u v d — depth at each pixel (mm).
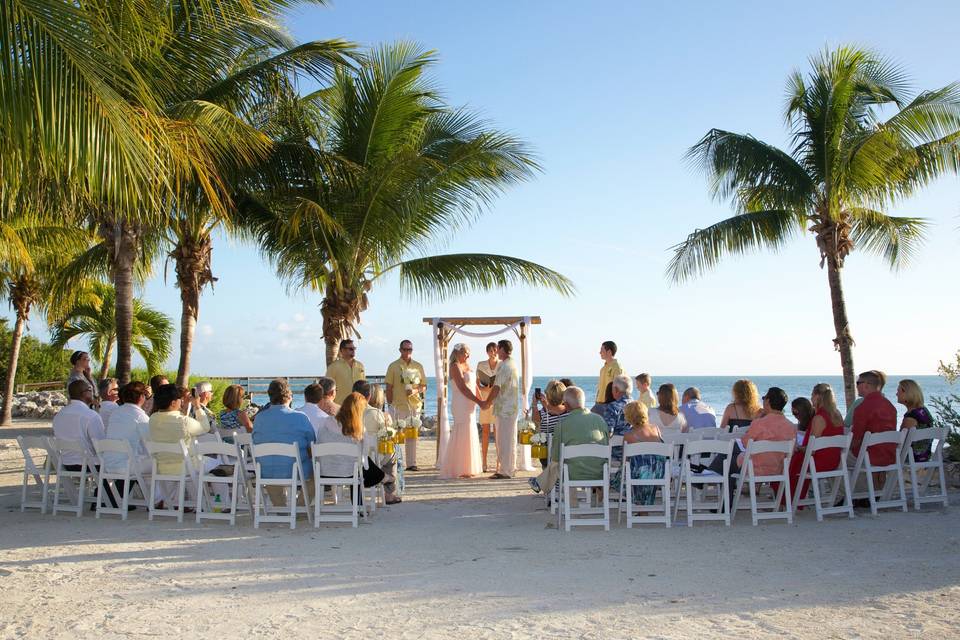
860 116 15797
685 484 8289
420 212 15328
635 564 6121
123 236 14227
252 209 14297
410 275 15984
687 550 6641
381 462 9820
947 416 11555
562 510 8297
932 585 5285
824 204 16297
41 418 30266
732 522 8086
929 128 15086
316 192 14555
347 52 12773
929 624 4449
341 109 15234
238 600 5176
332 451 8016
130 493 9672
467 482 12125
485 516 8820
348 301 15156
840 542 6812
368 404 9969
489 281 15883
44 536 7602
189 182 12547
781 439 8156
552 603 5004
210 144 10914
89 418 9156
